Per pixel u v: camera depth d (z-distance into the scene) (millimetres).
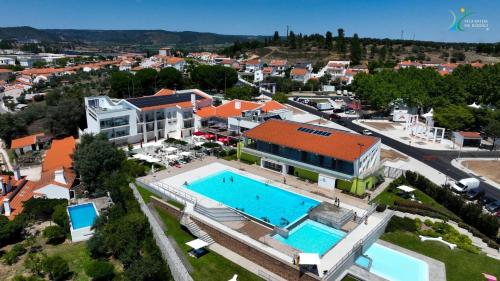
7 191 61906
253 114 85125
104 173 62156
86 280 40938
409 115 100750
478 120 94438
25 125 103000
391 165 72938
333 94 165500
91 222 52344
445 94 110250
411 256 40719
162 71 148000
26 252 46688
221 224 45281
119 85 133250
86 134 71250
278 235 43875
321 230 45406
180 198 52688
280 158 64375
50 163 72125
